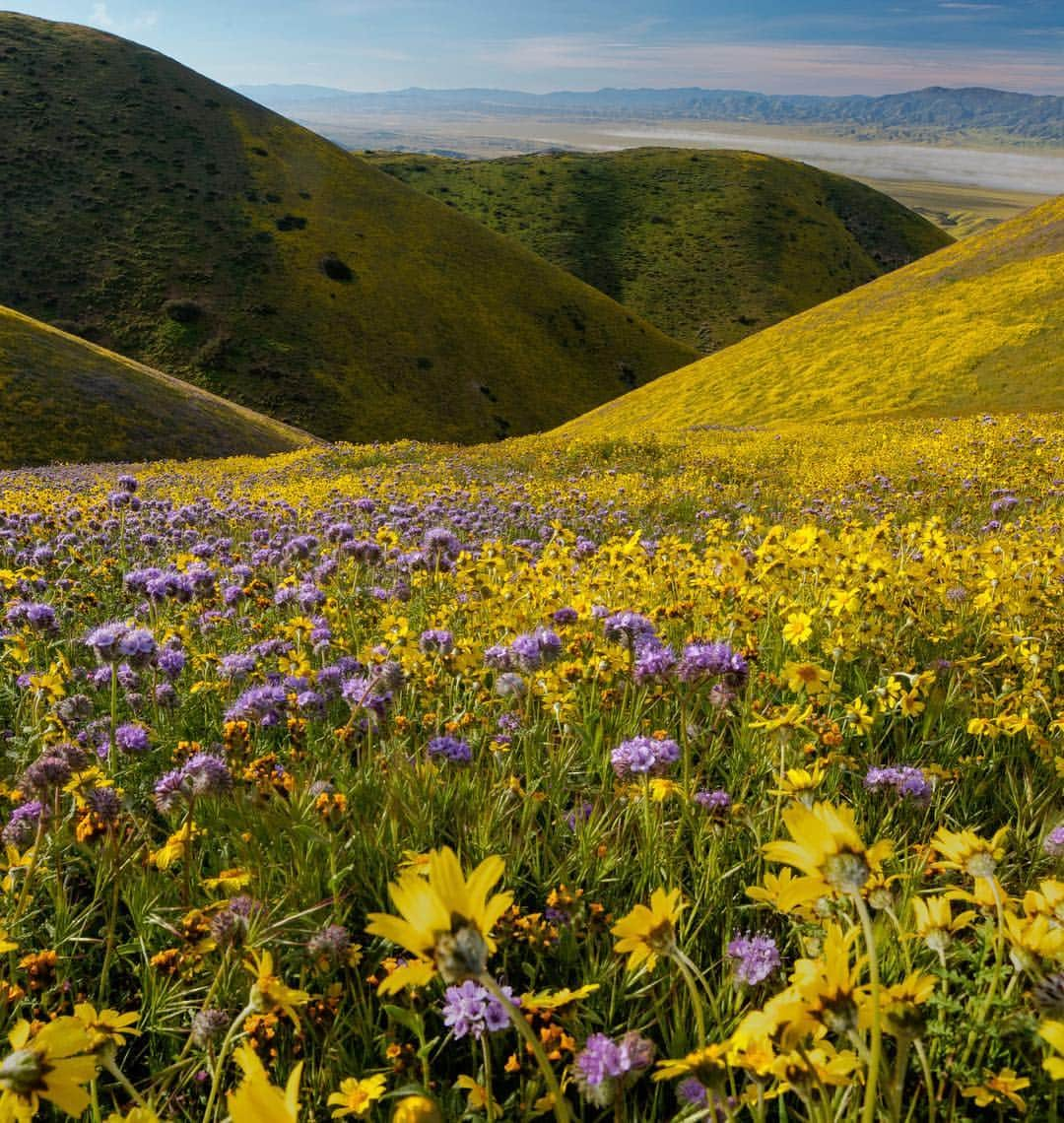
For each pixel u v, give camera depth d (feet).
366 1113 5.55
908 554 20.40
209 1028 6.59
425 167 601.21
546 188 581.53
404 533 30.60
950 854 6.28
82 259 313.53
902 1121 6.00
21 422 168.35
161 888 8.90
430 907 3.91
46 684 12.42
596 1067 5.14
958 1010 5.97
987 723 11.21
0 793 10.47
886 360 157.89
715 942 8.21
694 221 549.95
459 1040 7.24
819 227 561.84
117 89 387.75
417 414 303.48
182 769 9.37
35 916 8.77
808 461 76.48
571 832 9.98
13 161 339.16
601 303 387.55
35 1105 4.30
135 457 172.65
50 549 24.72
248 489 58.18
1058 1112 5.71
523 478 66.90
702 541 32.42
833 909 6.70
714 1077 4.58
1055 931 5.47
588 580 18.71
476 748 11.86
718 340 453.17
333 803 9.20
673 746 8.89
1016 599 16.89
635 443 90.22
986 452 62.90
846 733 11.79
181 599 16.31
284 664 14.58
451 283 358.84
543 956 7.88
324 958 7.30
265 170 372.38
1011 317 154.10
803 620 13.58
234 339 301.02
